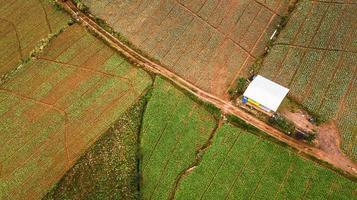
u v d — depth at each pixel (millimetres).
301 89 45500
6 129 47469
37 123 47469
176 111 46188
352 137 41406
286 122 42906
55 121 47312
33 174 43344
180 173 42000
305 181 39781
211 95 46844
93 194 41156
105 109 47469
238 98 45906
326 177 39688
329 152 41062
